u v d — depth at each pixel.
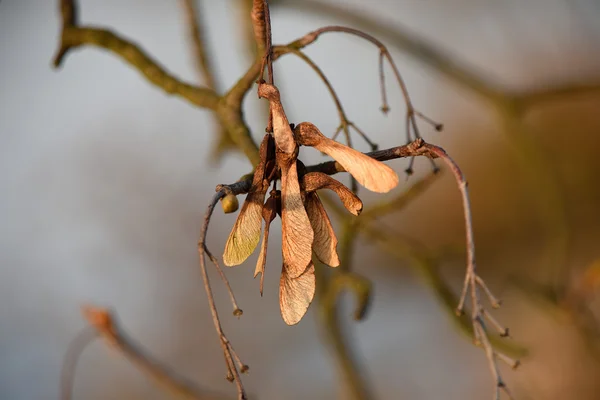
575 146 2.49
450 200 2.56
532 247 2.44
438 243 2.55
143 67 0.97
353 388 1.14
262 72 0.77
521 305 2.13
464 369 2.10
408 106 0.84
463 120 2.60
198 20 1.19
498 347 1.13
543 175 1.39
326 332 1.17
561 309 1.33
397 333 2.23
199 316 2.17
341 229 1.13
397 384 2.07
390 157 0.76
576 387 1.86
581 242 2.40
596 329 1.33
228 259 0.75
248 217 0.76
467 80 1.44
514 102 1.42
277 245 2.23
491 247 2.49
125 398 1.93
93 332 1.22
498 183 2.52
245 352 2.12
